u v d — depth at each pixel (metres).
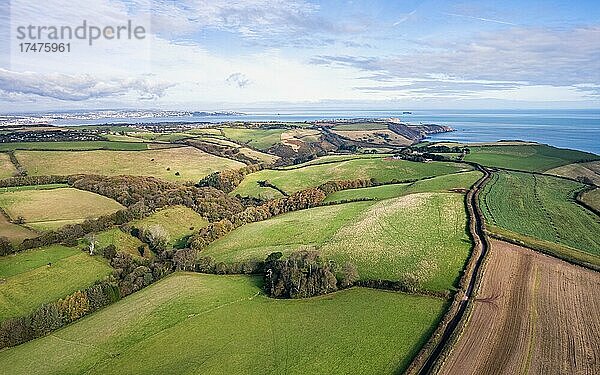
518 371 37.53
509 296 50.88
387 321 47.28
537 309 47.75
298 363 41.25
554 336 42.50
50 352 46.91
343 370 39.53
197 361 42.91
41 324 51.38
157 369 42.31
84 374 42.59
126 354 45.41
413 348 41.97
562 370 37.47
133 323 51.38
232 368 41.38
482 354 40.09
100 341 48.22
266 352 43.56
